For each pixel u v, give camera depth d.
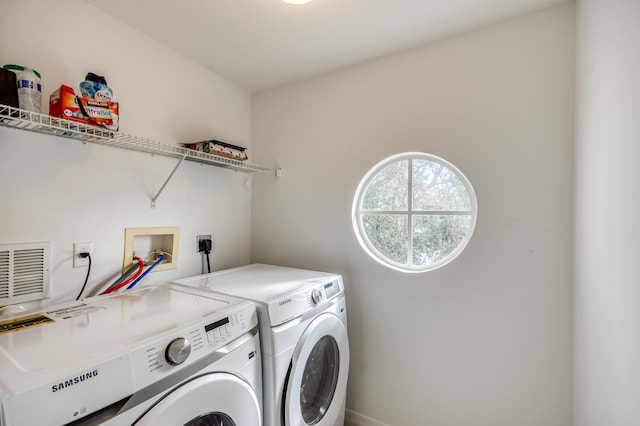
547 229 1.38
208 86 1.94
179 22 1.48
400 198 1.87
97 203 1.38
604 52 1.03
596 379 1.09
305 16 1.43
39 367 0.66
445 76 1.62
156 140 1.63
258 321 1.19
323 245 1.99
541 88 1.40
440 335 1.61
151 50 1.61
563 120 1.35
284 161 2.16
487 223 1.51
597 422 1.07
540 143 1.40
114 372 0.71
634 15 0.83
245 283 1.52
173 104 1.72
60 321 0.97
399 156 1.81
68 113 1.09
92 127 1.14
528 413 1.42
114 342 0.80
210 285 1.48
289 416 1.20
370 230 1.96
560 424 1.36
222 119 2.04
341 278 1.74
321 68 1.94
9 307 1.09
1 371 0.64
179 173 1.76
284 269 1.91
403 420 1.70
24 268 1.16
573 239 1.33
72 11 1.29
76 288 1.31
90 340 0.81
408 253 1.83
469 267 1.55
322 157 2.00
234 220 2.15
